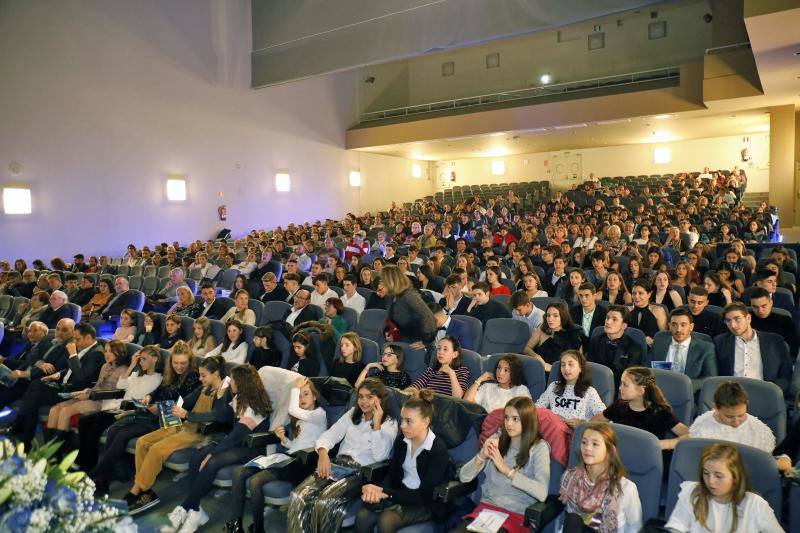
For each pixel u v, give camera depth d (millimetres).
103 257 12312
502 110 16828
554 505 2967
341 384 4195
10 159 12305
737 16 13422
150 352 4996
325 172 19688
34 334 6023
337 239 13789
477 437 3523
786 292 5992
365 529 3244
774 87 11930
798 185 16766
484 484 3357
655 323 5047
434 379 4281
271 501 3695
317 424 4016
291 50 14695
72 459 1973
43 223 12836
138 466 4316
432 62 21750
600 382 3887
